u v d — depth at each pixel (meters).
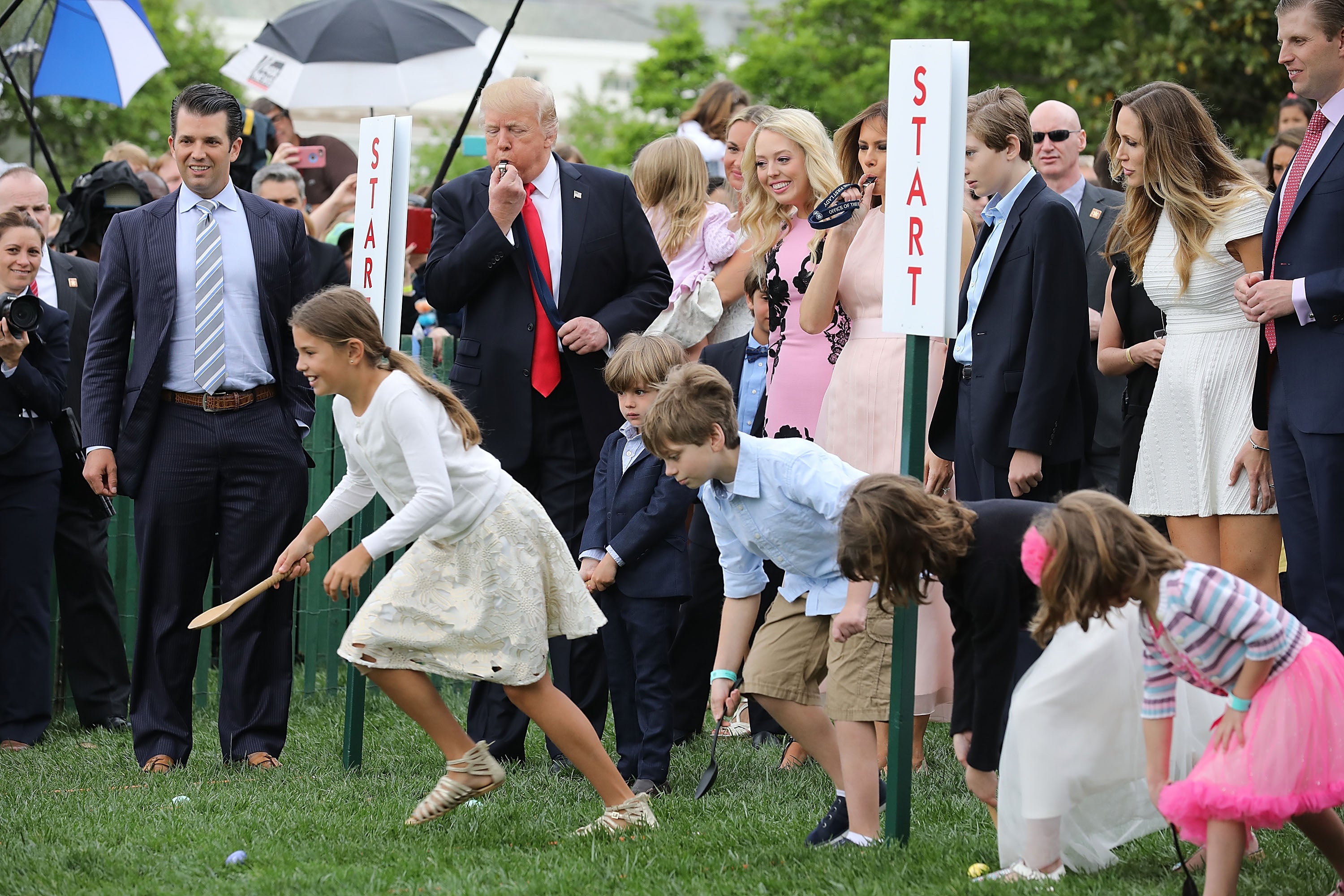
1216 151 10.79
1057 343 10.39
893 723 8.73
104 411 11.94
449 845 9.18
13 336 12.80
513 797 10.48
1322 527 9.79
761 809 10.00
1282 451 10.07
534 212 12.19
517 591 9.36
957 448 11.15
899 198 8.80
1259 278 10.05
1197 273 10.75
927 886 7.95
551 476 12.16
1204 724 8.59
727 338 14.52
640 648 10.93
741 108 18.89
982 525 8.30
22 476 13.29
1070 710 8.20
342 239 18.02
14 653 13.30
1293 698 7.36
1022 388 10.41
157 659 11.95
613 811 9.48
